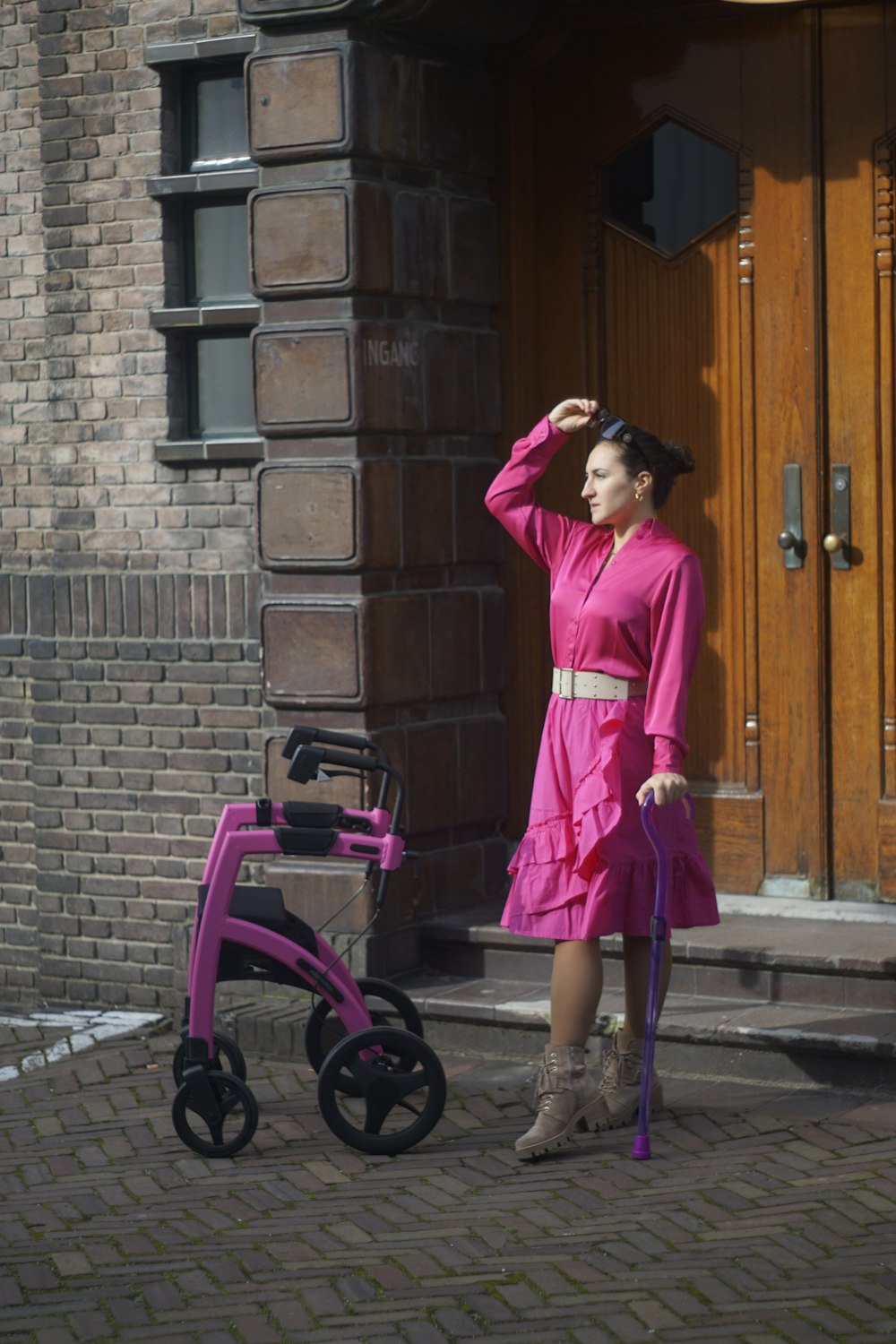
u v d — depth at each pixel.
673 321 6.49
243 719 6.52
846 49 6.13
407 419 6.18
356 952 6.05
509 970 6.17
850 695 6.25
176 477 6.62
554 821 4.95
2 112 6.99
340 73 5.89
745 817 6.41
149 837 6.73
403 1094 4.91
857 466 6.21
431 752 6.36
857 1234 4.20
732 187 6.37
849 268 6.17
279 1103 5.43
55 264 6.82
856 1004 5.60
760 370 6.32
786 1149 4.81
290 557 6.12
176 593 6.62
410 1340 3.71
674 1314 3.79
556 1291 3.93
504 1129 5.12
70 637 6.84
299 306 6.08
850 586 6.23
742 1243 4.17
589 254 6.62
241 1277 4.05
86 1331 3.79
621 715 4.92
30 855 7.12
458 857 6.52
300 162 6.04
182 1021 6.39
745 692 6.41
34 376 6.98
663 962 5.02
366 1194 4.60
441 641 6.39
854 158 6.14
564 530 5.18
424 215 6.26
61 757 6.89
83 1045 6.19
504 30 6.38
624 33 6.48
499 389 6.70
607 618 4.89
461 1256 4.15
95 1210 4.52
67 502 6.85
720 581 6.43
